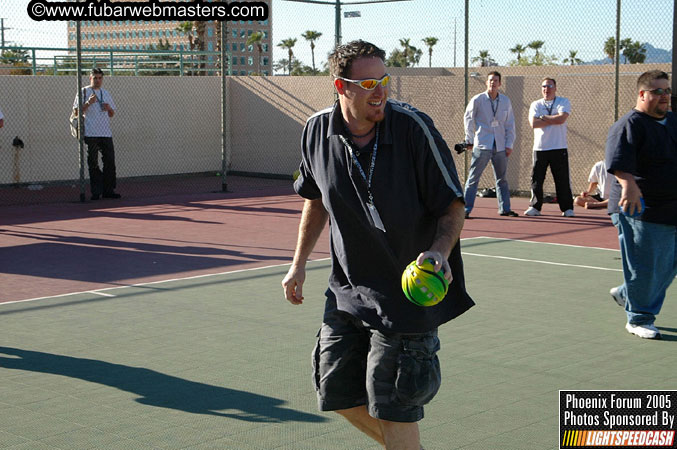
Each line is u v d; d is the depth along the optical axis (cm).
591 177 1241
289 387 502
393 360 322
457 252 329
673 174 582
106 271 880
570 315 683
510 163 1591
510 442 416
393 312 320
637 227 603
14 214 1368
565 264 911
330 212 332
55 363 555
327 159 326
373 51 310
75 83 1853
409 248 324
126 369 540
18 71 1925
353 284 332
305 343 601
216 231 1170
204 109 2044
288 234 1141
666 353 573
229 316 682
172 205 1485
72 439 421
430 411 461
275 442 416
